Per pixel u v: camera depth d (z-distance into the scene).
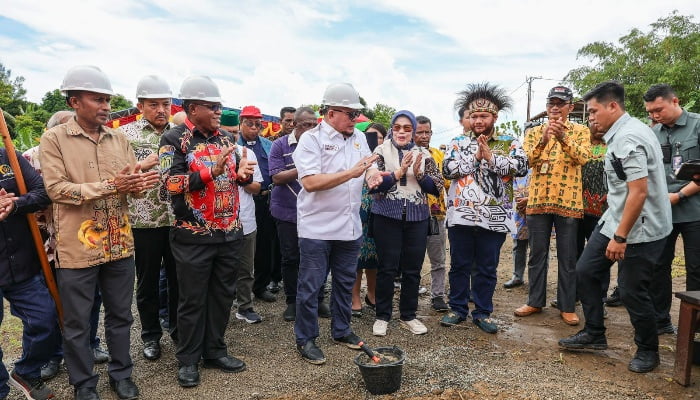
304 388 3.31
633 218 3.27
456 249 4.50
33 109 29.89
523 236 5.83
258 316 4.65
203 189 3.26
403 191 4.12
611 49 22.38
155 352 3.80
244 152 3.37
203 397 3.20
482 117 4.23
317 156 3.62
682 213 4.09
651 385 3.32
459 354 3.87
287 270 4.64
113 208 3.06
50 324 3.09
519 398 3.10
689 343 3.25
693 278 4.12
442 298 5.09
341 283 3.89
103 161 3.05
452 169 4.31
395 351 3.39
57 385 3.41
